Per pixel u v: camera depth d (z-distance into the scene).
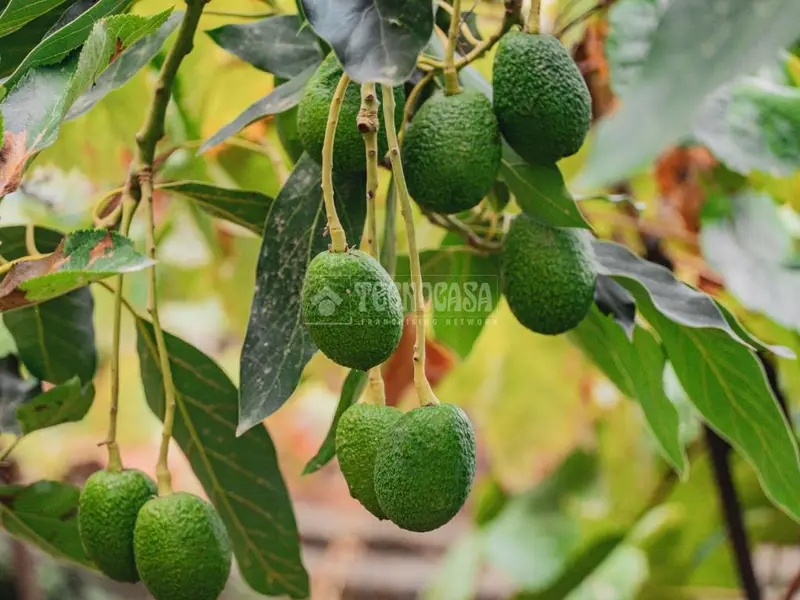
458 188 1.48
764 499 2.37
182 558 1.48
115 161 2.10
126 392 2.85
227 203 1.66
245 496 1.68
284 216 1.53
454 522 4.96
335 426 1.54
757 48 1.13
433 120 1.49
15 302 1.41
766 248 1.89
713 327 1.56
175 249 2.51
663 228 2.00
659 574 2.46
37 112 1.44
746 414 1.63
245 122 1.52
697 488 2.38
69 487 1.66
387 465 1.41
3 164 1.42
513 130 1.49
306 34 1.62
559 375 2.42
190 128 1.96
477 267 1.69
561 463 2.70
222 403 1.68
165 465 1.52
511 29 1.51
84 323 1.73
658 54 1.13
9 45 1.55
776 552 2.62
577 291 1.55
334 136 1.46
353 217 1.52
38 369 1.73
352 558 4.21
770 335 1.98
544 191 1.53
